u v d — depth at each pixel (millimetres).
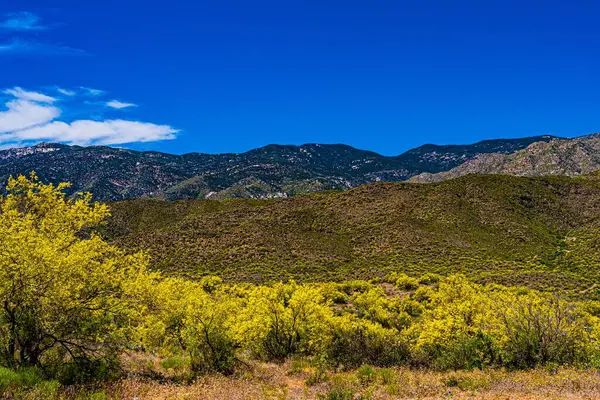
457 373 14070
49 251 10719
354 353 17484
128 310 12180
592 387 10922
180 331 15875
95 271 11594
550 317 15820
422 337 17453
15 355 11766
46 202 14000
